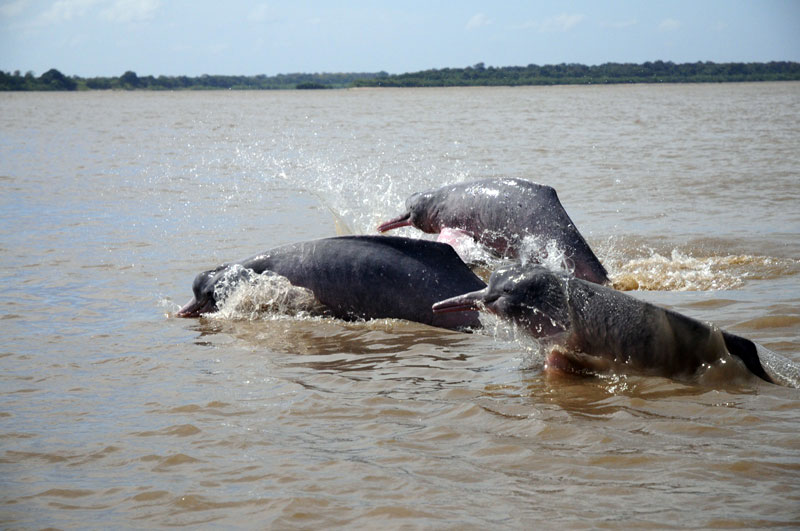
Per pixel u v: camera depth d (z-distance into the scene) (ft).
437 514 15.83
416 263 30.73
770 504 15.66
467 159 93.15
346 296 31.27
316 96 524.11
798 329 26.96
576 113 215.10
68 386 23.88
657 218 51.31
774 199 57.82
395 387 23.27
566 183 69.87
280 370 25.11
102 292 34.94
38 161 92.63
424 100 374.63
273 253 32.86
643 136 126.82
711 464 17.47
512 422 20.34
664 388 22.48
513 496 16.47
